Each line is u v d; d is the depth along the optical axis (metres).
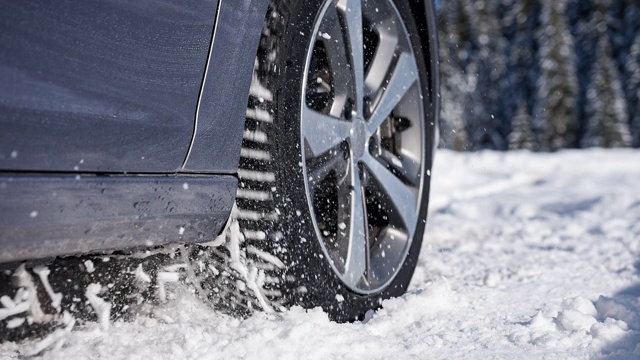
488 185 8.71
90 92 1.56
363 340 2.05
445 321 2.38
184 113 1.76
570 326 2.33
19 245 1.48
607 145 38.38
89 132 1.56
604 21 40.06
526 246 4.17
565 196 7.11
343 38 2.32
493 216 5.71
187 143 1.78
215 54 1.81
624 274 3.37
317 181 2.22
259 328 2.02
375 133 2.58
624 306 2.54
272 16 1.99
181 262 2.01
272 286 2.03
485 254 3.85
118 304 1.99
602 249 4.06
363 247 2.37
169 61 1.71
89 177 1.57
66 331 1.82
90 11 1.54
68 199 1.53
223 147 1.87
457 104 37.03
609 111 38.38
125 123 1.63
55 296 1.80
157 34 1.68
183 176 1.79
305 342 1.95
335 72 2.31
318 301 2.16
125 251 1.89
